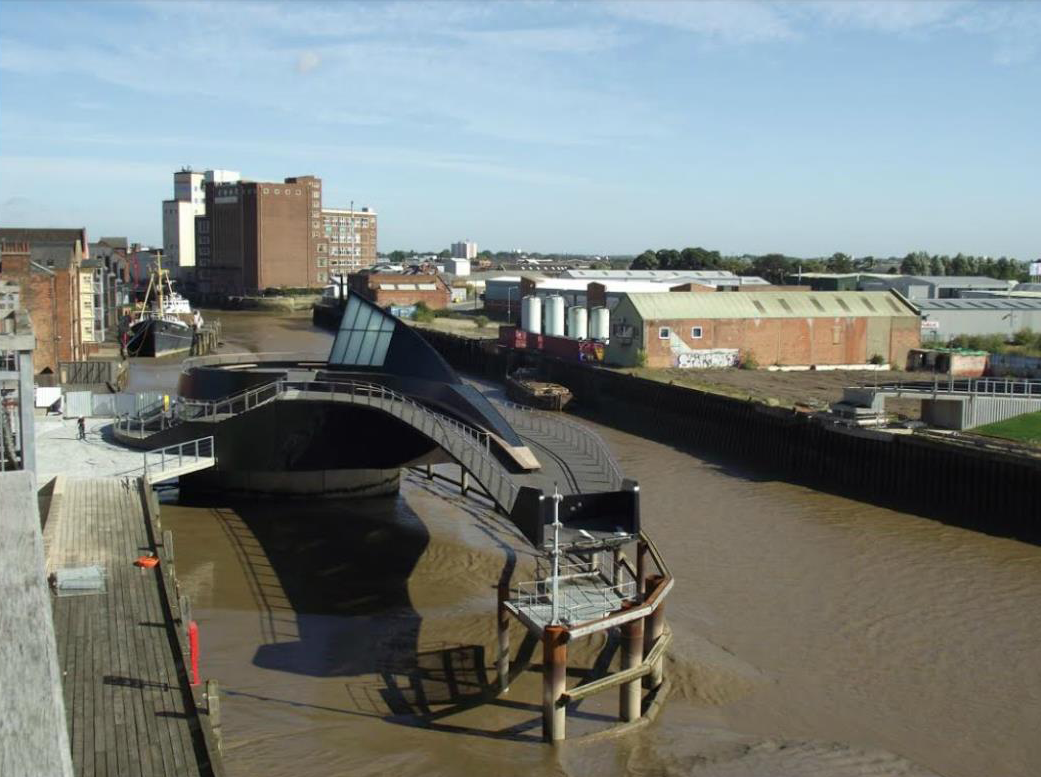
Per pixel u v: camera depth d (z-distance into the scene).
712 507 47.41
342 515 44.28
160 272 138.75
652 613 26.33
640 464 58.59
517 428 44.78
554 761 23.14
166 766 16.94
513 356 101.50
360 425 45.12
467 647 29.80
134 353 120.69
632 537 27.03
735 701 26.53
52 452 44.03
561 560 34.69
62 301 82.81
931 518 45.41
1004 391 61.28
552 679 23.80
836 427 52.88
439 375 43.78
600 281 148.50
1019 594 34.81
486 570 36.91
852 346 89.00
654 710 25.89
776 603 33.75
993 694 27.14
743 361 86.12
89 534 30.38
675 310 85.38
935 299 106.75
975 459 44.97
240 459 44.84
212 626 30.97
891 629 31.58
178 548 38.97
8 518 14.31
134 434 46.50
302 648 29.44
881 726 25.30
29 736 11.56
